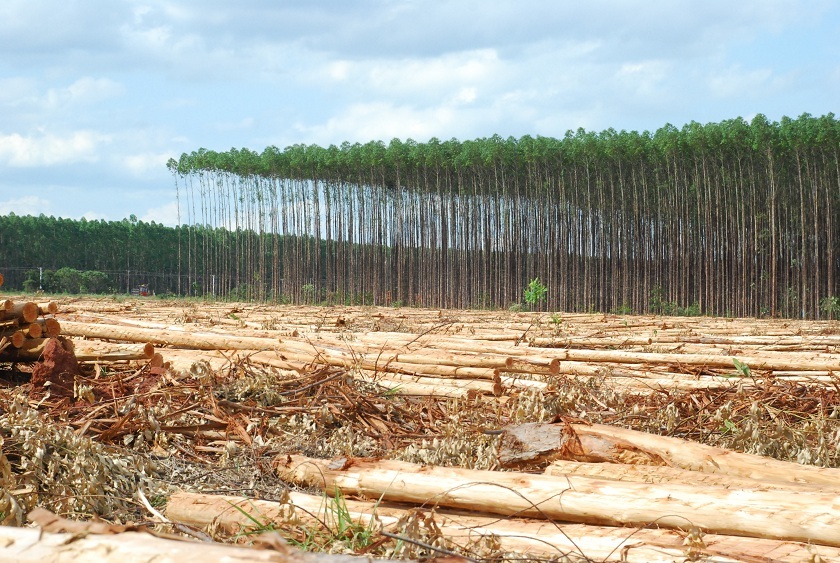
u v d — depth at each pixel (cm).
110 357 867
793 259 5134
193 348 1084
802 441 564
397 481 418
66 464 480
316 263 6228
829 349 1431
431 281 5888
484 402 786
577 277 5528
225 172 6353
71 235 7025
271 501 417
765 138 4725
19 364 924
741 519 340
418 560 270
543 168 5772
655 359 1080
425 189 6016
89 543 201
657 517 355
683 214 5203
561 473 455
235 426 633
